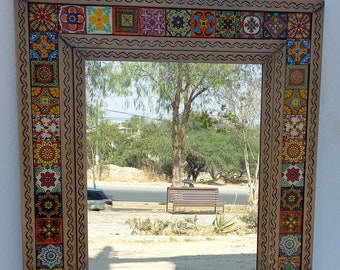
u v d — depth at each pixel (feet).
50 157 2.31
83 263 2.39
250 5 2.37
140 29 2.31
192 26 2.34
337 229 2.69
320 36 2.44
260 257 2.51
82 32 2.28
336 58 2.55
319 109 2.50
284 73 2.43
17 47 2.24
